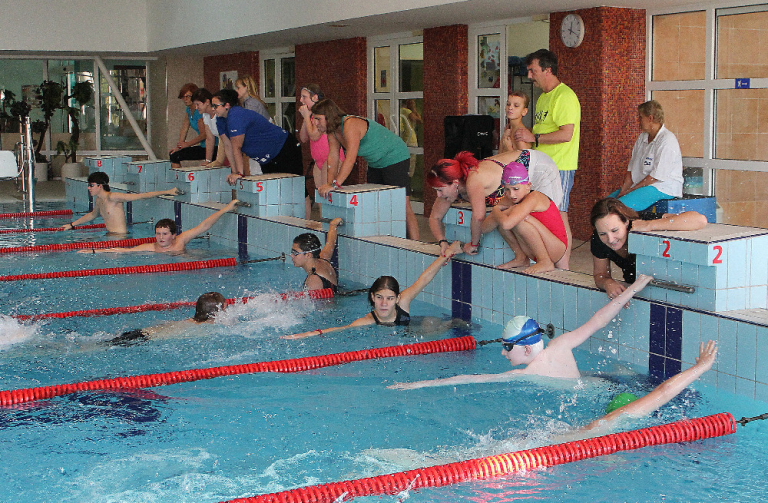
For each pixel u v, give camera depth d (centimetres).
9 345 433
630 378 374
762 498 255
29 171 1012
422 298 539
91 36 1250
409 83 943
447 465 274
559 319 435
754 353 337
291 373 391
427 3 701
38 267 648
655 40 698
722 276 354
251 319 484
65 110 1474
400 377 382
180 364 399
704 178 675
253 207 732
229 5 1032
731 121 647
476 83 844
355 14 796
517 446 297
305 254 544
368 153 631
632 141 714
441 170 467
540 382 362
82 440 309
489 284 480
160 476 275
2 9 1191
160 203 898
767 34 604
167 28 1209
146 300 537
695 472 274
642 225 383
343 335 450
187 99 955
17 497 261
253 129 759
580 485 265
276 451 296
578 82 712
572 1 662
